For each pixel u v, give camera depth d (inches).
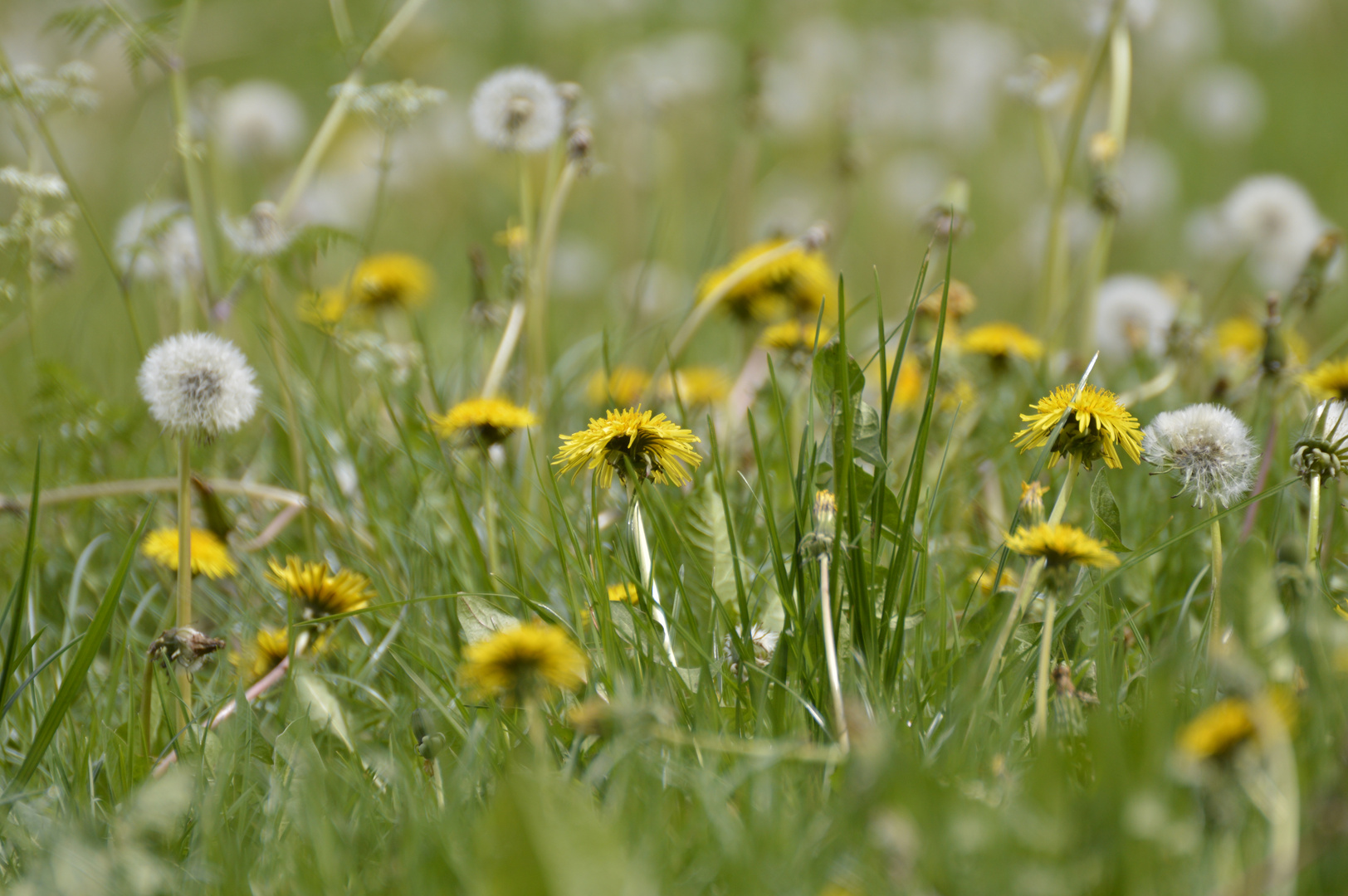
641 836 159.5
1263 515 168.9
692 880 159.0
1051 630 161.2
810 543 161.9
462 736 161.9
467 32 404.8
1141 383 177.5
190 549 163.8
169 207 178.1
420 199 323.3
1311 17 468.8
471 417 166.4
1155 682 160.4
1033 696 162.9
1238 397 173.6
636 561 164.1
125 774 162.2
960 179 176.4
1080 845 158.4
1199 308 175.0
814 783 160.7
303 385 175.3
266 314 176.1
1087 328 178.1
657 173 275.3
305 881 159.6
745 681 163.0
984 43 393.7
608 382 171.5
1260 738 158.2
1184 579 167.5
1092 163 177.8
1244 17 474.9
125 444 173.9
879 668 162.7
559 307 268.8
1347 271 261.7
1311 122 407.5
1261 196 191.8
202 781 161.2
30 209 170.4
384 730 164.4
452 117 333.1
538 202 291.1
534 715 160.4
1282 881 157.6
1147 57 401.4
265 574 165.8
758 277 174.6
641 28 438.9
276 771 161.8
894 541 163.6
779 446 172.1
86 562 168.7
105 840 160.9
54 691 165.3
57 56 343.0
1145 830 157.9
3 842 161.2
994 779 160.2
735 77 369.7
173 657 162.9
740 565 165.8
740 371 178.4
